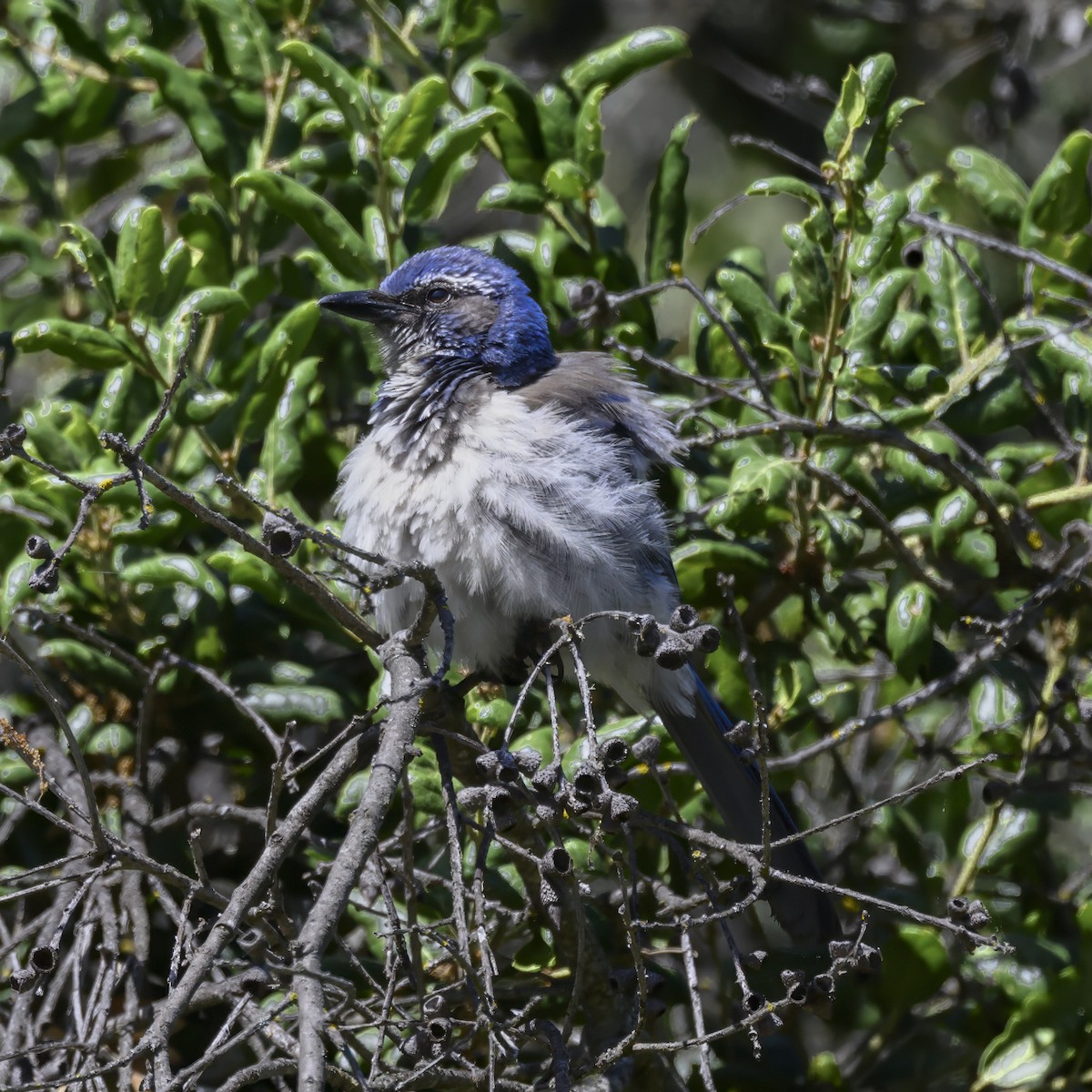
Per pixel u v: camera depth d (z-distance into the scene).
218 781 9.73
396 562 6.21
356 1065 5.55
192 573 8.30
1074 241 9.89
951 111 15.06
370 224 9.46
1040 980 8.66
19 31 11.26
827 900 8.40
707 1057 6.69
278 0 10.14
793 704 8.89
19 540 9.01
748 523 8.86
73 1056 7.59
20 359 12.82
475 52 10.16
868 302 9.06
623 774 6.04
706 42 15.84
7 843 9.06
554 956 8.07
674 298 14.45
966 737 9.51
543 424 8.63
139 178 12.41
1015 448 9.67
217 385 9.31
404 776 6.38
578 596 8.41
